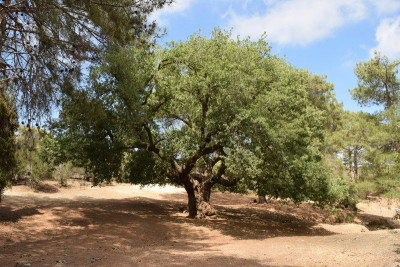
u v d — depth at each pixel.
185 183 18.67
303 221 22.91
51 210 16.39
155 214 18.61
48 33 9.42
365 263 8.57
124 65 11.86
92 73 11.75
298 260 9.14
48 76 9.79
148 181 20.94
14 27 9.61
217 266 8.09
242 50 14.92
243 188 20.19
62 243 11.20
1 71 9.83
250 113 13.68
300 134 16.78
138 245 11.81
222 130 14.65
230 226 17.14
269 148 14.61
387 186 15.34
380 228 24.05
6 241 10.87
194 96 14.94
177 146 15.48
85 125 14.32
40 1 8.95
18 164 21.00
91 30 10.67
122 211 18.14
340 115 26.83
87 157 15.95
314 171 17.02
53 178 28.48
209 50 15.70
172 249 11.04
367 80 28.17
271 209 25.70
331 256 9.67
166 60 16.41
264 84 15.34
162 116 18.05
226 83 13.93
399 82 27.05
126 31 11.43
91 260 8.55
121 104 13.05
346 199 24.11
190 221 17.42
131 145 17.00
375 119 23.39
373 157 17.95
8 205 16.98
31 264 7.84
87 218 15.37
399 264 7.95
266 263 8.66
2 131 12.59
